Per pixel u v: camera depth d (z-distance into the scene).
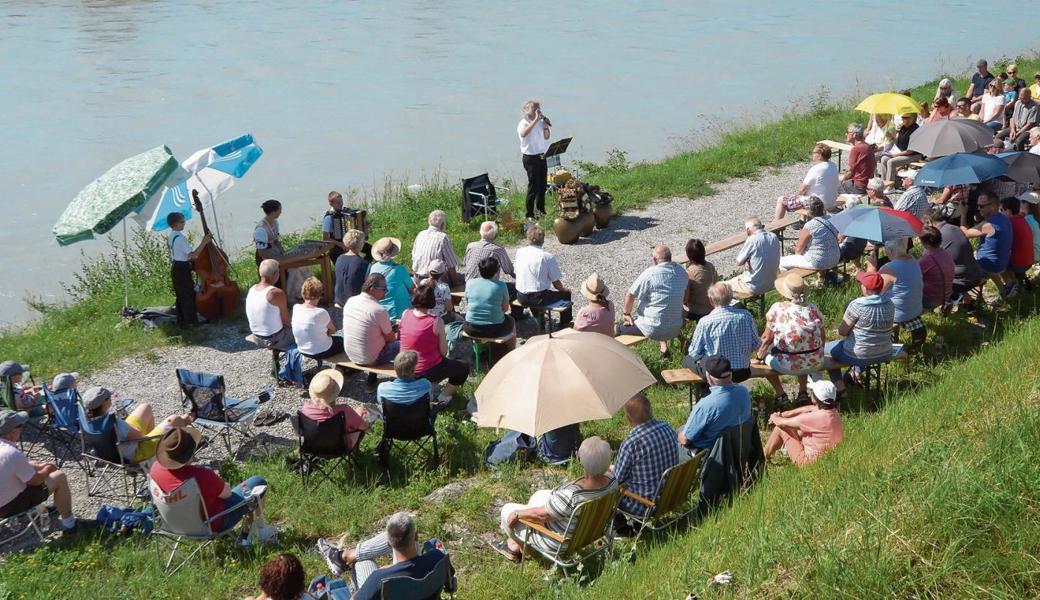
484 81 68.44
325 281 22.52
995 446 10.00
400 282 19.05
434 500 13.92
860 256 21.97
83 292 28.11
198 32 95.12
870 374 16.12
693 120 53.38
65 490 13.44
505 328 17.86
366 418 16.03
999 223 18.78
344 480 14.53
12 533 13.67
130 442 14.26
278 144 52.75
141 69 77.00
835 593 8.59
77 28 98.88
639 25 93.50
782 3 105.25
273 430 16.47
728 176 31.97
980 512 9.06
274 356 18.31
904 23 86.56
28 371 17.09
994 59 64.69
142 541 13.21
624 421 15.81
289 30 95.69
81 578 12.34
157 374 19.19
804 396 15.77
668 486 11.81
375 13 106.56
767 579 9.19
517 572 11.86
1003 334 17.72
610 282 22.97
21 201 44.28
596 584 10.66
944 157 21.56
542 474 14.35
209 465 15.29
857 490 10.20
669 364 17.80
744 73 67.31
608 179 32.41
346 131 55.19
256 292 18.05
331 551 11.98
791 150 34.41
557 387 12.98
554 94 62.84
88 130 57.66
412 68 74.62
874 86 59.31
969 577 8.35
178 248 21.00
